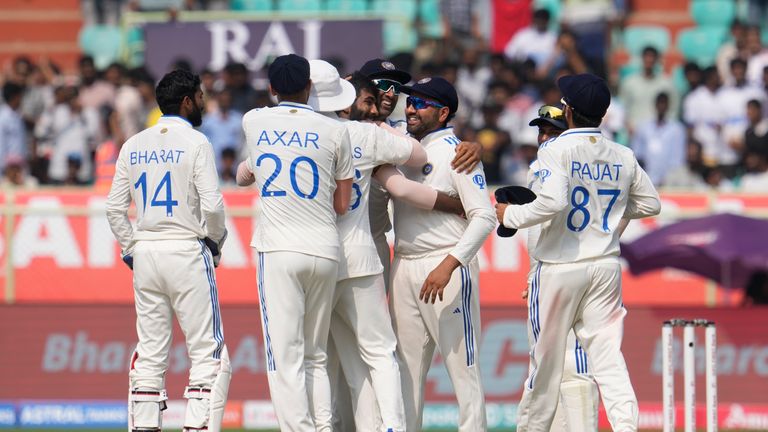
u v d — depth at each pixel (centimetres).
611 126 5188
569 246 2395
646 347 3869
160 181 2445
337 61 5072
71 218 4241
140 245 2469
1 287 4225
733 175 5100
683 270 4103
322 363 2430
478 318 2553
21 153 5306
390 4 6091
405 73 2545
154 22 5241
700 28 6284
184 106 2491
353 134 2442
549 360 2431
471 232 2414
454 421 3784
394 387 2419
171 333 2519
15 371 3869
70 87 5244
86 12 6378
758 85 5366
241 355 3834
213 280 2494
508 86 5144
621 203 2433
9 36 6406
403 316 2542
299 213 2353
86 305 3897
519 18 5809
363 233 2458
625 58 6144
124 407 3844
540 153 2397
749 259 3912
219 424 2459
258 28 5228
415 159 2450
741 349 3872
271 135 2367
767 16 6334
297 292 2362
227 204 4200
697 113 5344
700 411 3838
